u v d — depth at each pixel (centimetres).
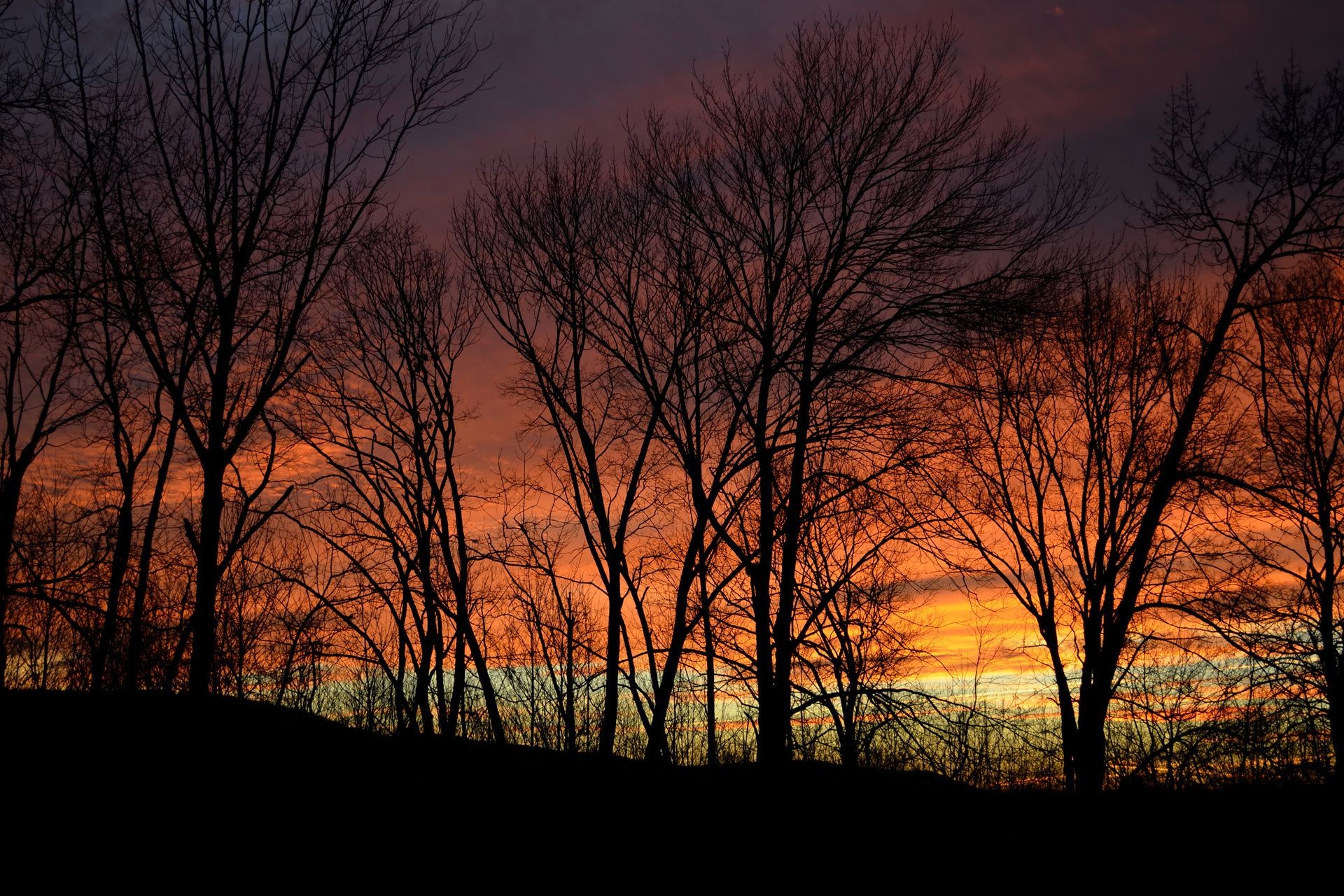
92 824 1184
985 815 1603
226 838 1220
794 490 1766
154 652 2236
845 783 1719
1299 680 1641
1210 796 1639
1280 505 1886
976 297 1647
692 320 1955
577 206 2080
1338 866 1324
